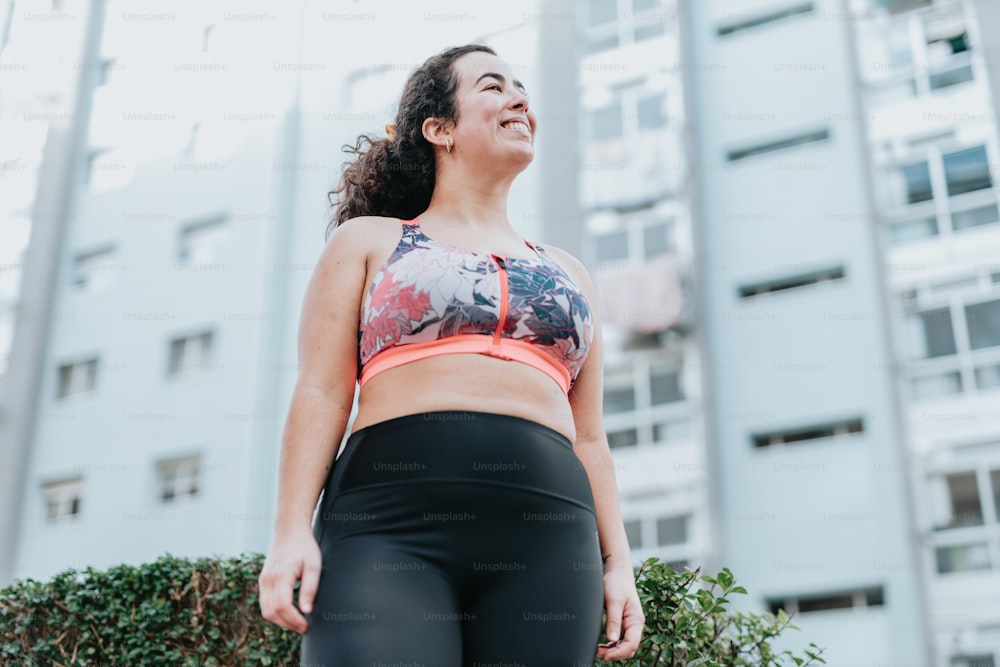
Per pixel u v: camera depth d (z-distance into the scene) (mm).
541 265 1835
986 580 13516
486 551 1604
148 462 16969
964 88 15664
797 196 15773
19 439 17719
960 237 15117
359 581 1537
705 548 14625
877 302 14961
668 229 16062
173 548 16234
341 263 1834
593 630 1642
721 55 16859
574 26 17125
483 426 1648
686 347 15609
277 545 1596
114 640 2912
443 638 1529
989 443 14117
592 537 1705
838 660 13664
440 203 2010
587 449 1943
